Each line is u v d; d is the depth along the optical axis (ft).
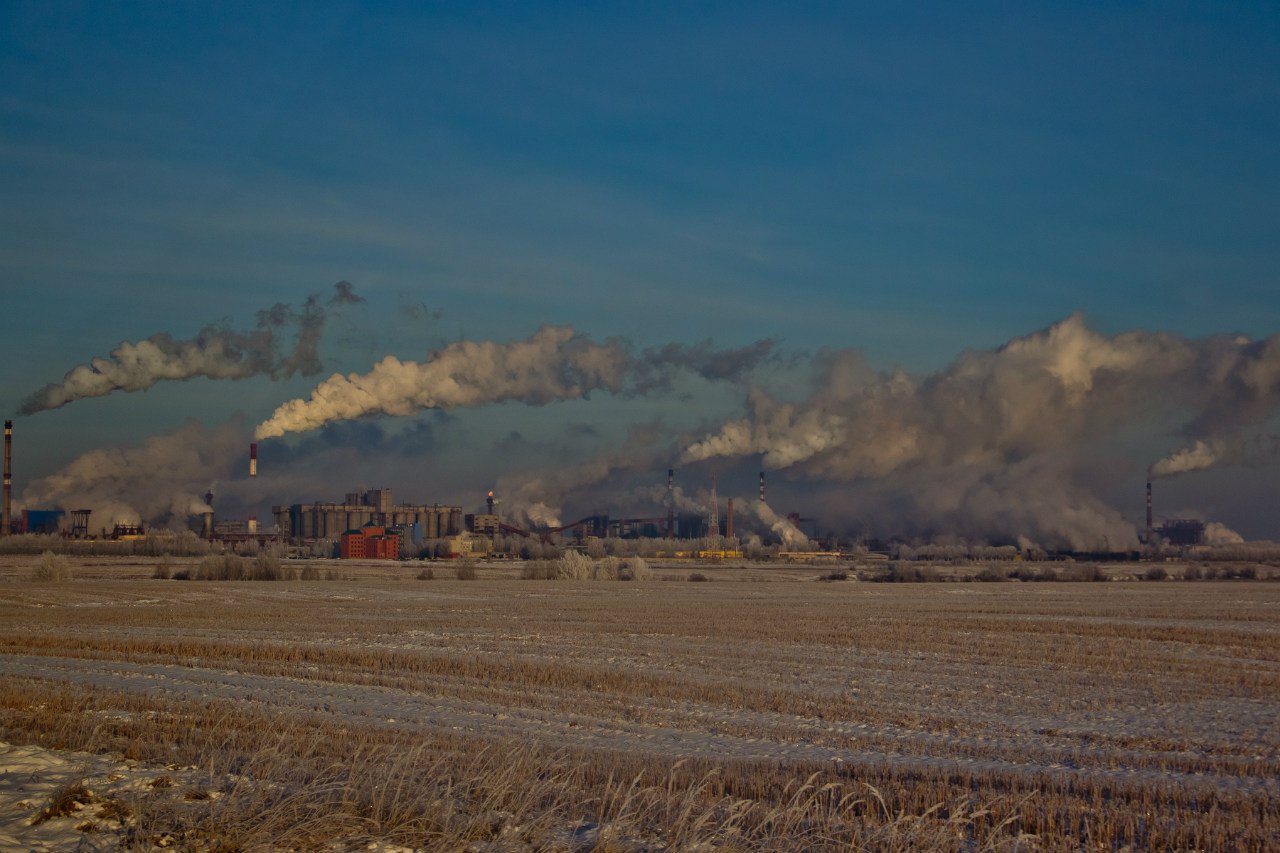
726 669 125.59
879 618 210.59
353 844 44.55
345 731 74.49
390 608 234.38
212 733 70.08
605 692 104.22
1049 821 52.90
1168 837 51.19
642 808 52.24
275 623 187.93
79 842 43.09
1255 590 375.45
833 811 53.72
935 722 90.43
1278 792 64.59
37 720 71.92
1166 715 98.02
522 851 45.21
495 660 128.47
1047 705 102.22
